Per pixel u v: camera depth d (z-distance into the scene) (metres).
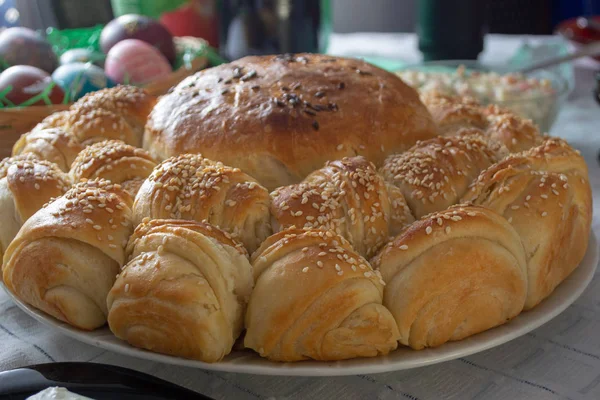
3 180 0.49
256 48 0.82
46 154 0.52
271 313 0.42
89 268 0.44
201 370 0.45
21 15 0.98
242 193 0.45
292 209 0.45
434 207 0.47
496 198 0.47
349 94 0.52
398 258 0.44
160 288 0.42
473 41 0.89
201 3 0.88
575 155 0.50
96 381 0.41
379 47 1.02
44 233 0.44
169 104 0.53
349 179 0.46
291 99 0.51
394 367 0.42
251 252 0.45
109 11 0.90
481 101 0.69
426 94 0.61
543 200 0.46
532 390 0.43
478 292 0.44
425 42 0.90
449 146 0.49
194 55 0.77
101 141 0.53
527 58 0.90
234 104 0.51
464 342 0.44
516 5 1.31
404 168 0.48
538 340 0.46
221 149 0.50
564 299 0.46
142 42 0.73
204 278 0.42
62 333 0.46
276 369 0.41
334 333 0.42
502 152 0.52
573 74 0.90
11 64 0.70
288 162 0.49
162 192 0.45
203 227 0.43
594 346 0.46
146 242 0.43
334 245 0.43
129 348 0.43
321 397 0.43
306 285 0.42
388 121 0.51
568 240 0.47
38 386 0.40
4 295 0.52
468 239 0.44
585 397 0.42
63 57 0.73
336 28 1.44
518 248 0.45
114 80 0.71
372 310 0.42
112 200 0.46
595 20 0.94
